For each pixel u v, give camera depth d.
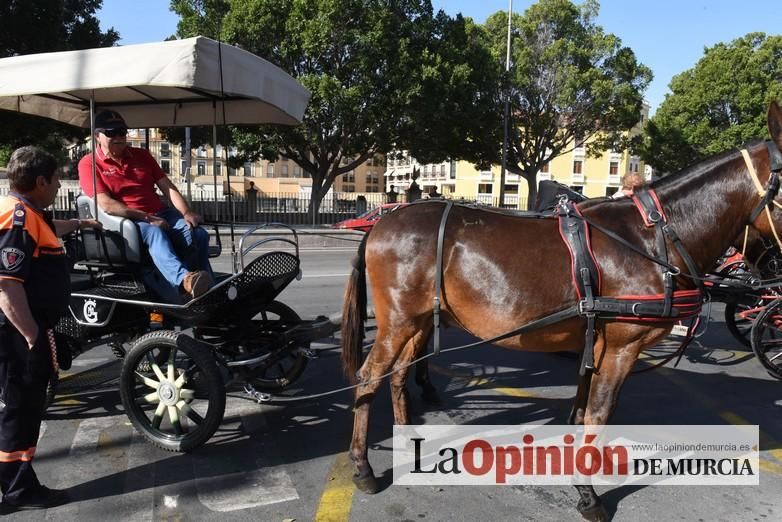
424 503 3.64
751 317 6.52
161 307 4.33
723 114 34.72
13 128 21.62
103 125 4.79
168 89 5.38
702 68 34.78
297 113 5.22
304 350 4.77
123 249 4.54
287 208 26.23
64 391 4.77
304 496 3.69
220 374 4.07
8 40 21.05
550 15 31.64
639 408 5.29
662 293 3.37
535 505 3.64
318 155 27.98
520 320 3.46
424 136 26.47
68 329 4.61
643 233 3.50
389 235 3.74
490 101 29.34
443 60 25.19
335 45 22.84
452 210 3.75
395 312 3.73
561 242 3.47
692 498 3.75
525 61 30.39
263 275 4.71
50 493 3.54
